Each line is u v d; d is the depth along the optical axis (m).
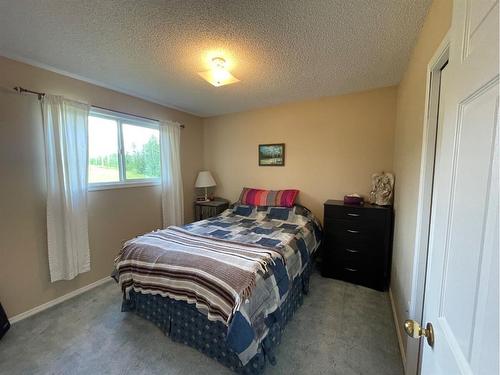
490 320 0.40
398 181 2.27
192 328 1.62
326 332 1.81
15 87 1.92
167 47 1.76
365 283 2.54
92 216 2.51
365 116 2.80
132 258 1.87
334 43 1.70
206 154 4.08
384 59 1.93
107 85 2.53
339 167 3.01
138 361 1.54
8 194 1.93
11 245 1.95
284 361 1.54
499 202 0.39
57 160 2.12
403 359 1.52
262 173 3.58
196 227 2.65
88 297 2.32
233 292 1.38
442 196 0.65
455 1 0.63
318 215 3.19
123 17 1.42
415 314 1.38
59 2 1.29
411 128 1.69
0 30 1.54
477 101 0.49
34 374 1.44
